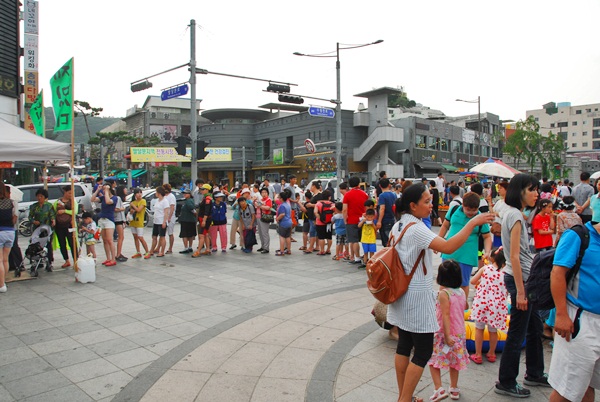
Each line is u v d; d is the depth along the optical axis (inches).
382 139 1406.3
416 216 129.8
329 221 428.5
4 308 253.0
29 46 629.9
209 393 151.2
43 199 348.2
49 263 357.1
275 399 146.7
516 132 1736.0
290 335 207.0
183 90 543.5
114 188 404.5
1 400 146.3
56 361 178.2
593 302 107.3
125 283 316.2
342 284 312.5
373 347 191.2
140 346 194.4
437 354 145.6
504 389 147.4
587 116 3563.0
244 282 319.0
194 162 542.3
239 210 474.0
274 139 1701.5
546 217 287.1
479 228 208.8
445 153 1672.0
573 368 108.8
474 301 180.5
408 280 124.3
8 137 296.0
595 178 412.8
